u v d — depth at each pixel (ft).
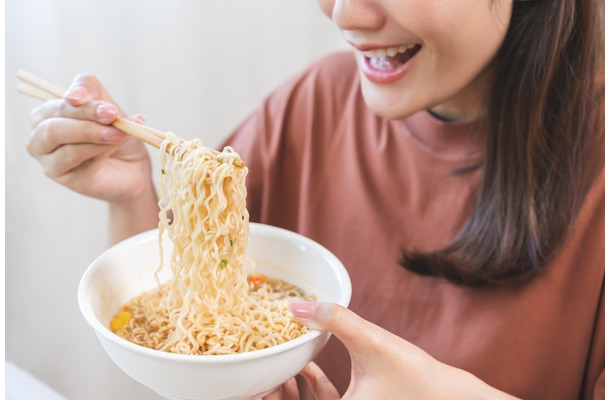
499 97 1.95
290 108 2.55
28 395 2.24
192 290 1.64
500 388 2.08
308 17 3.76
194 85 3.58
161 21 3.35
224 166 1.60
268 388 1.50
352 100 2.43
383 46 1.78
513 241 1.98
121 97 3.39
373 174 2.34
